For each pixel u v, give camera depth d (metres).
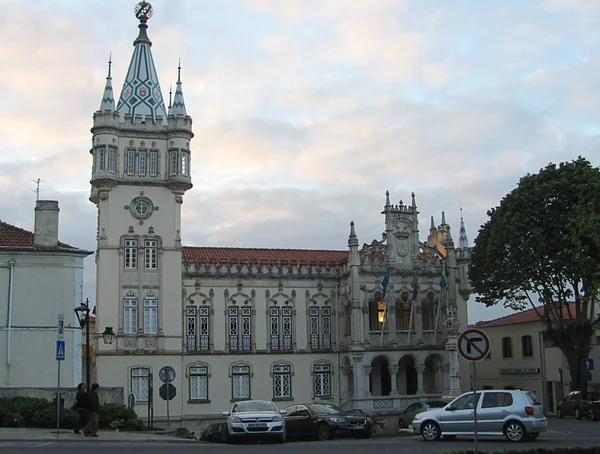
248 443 34.66
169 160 65.12
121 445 30.53
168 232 64.62
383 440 36.44
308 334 68.69
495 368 78.00
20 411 37.94
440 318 69.44
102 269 62.66
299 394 67.44
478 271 61.72
